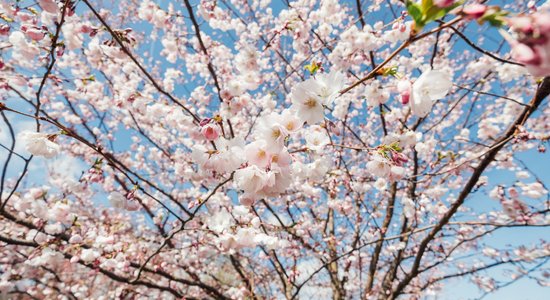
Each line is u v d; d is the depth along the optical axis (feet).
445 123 19.81
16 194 15.08
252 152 4.87
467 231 17.83
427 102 4.23
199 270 19.65
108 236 12.36
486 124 13.89
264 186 5.02
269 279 22.11
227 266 23.48
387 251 20.65
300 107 4.79
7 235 13.05
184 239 19.72
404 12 8.79
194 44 15.70
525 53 2.25
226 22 15.47
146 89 16.58
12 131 9.36
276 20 15.75
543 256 16.10
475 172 11.24
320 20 13.70
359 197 16.40
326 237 17.83
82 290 17.97
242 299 16.63
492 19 2.49
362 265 21.18
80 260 13.00
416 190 18.93
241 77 10.58
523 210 14.30
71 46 9.75
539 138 9.02
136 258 15.80
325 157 6.89
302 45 15.62
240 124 17.67
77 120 20.34
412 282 22.47
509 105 14.24
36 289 19.74
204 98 14.23
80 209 20.95
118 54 9.28
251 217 12.56
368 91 8.57
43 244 11.80
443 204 16.08
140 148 20.92
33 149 6.54
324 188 18.16
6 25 6.93
